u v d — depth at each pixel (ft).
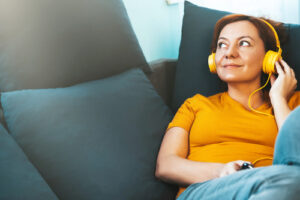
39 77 3.53
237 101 3.68
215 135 3.48
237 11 5.10
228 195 2.04
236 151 3.32
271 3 4.86
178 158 3.27
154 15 5.64
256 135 3.37
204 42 4.34
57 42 3.67
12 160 2.63
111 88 3.66
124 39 4.18
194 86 4.29
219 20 3.94
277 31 3.85
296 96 3.63
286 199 1.65
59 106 3.18
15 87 3.44
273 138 3.34
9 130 3.13
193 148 3.57
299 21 4.82
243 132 3.41
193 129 3.62
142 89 3.91
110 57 4.02
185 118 3.70
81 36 3.84
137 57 4.29
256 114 3.50
